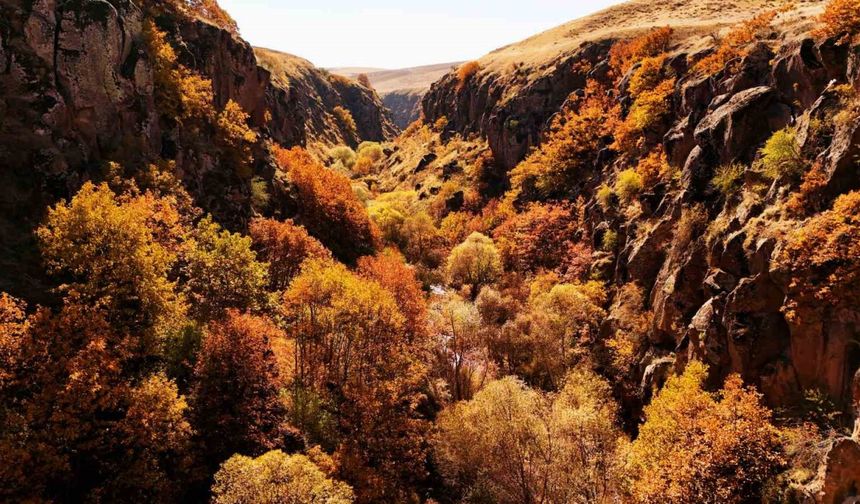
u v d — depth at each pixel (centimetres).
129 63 5372
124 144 5188
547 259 7925
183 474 3288
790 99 4116
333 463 3625
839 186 3100
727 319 3462
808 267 2975
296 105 14738
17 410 2816
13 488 2594
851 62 3428
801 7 6372
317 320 4466
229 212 6431
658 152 6066
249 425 3591
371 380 4634
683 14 11956
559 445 3700
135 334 3559
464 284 8225
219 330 3738
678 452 2970
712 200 4403
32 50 4488
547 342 5416
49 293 3547
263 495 2558
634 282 5206
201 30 7612
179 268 4719
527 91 12031
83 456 3052
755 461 2786
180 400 3219
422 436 4475
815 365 2978
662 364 4181
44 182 4191
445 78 18900
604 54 11119
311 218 8506
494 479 3941
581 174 8919
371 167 18362
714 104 4894
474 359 5853
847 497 2380
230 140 6950
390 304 4894
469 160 13662
